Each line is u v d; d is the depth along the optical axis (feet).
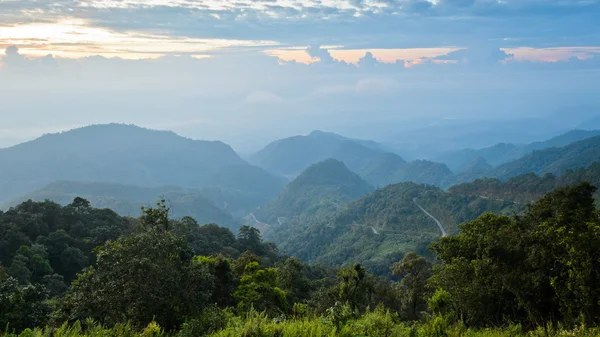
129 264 44.52
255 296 76.38
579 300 38.81
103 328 39.11
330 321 38.55
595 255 37.78
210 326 41.91
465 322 50.19
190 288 46.55
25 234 176.24
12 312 54.65
